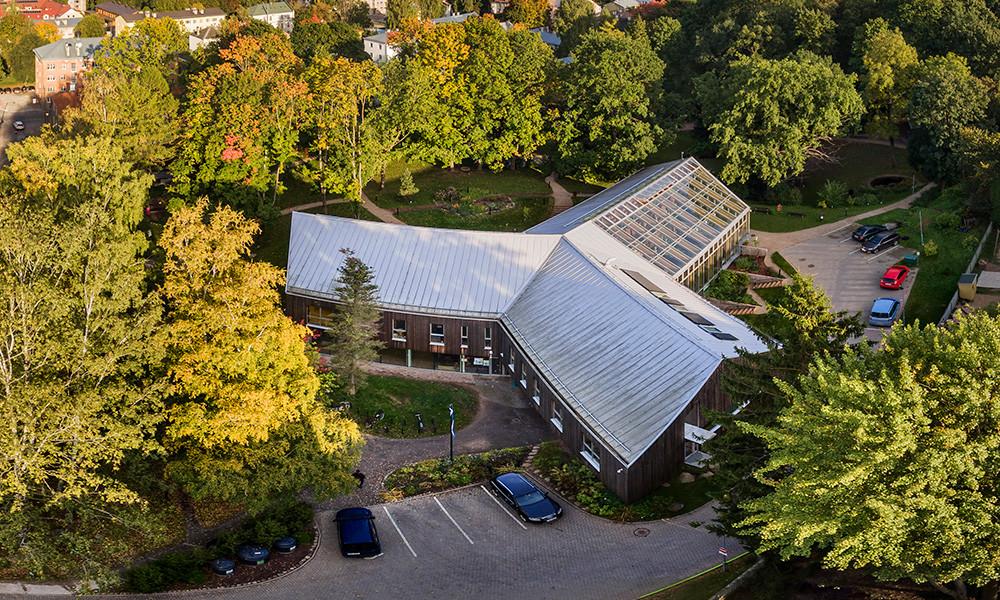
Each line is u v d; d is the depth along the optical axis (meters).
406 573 58.34
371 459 72.94
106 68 145.38
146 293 78.06
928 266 97.62
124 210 89.19
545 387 74.19
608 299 77.19
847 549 40.12
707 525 52.72
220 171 113.69
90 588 54.41
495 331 84.31
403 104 120.94
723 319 78.06
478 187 127.62
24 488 53.50
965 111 120.12
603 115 126.44
